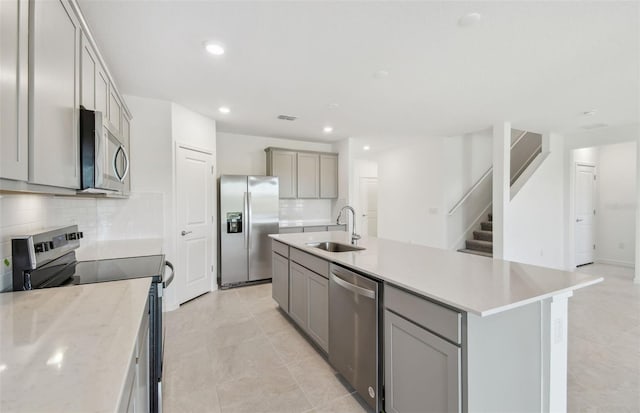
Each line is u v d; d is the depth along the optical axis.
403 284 1.49
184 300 3.59
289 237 3.33
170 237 3.38
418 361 1.43
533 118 4.21
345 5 1.76
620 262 5.81
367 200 7.85
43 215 1.83
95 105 1.78
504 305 1.20
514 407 1.36
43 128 1.13
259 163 5.25
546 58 2.42
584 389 1.95
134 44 2.18
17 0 0.97
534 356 1.40
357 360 1.86
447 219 5.50
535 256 5.07
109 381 0.69
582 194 5.82
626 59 2.44
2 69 0.88
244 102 3.44
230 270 4.32
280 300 3.23
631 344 2.55
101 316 1.07
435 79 2.82
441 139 5.41
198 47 2.23
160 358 1.74
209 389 2.00
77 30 1.48
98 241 2.98
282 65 2.52
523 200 4.91
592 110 3.82
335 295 2.11
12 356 0.79
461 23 1.94
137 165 3.23
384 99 3.36
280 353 2.47
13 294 1.30
